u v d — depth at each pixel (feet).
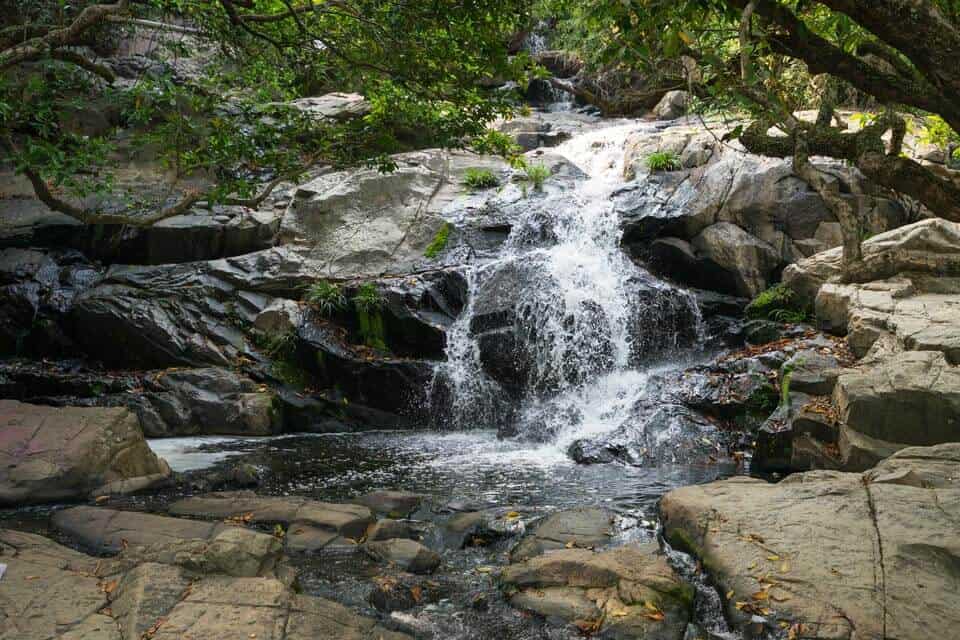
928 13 10.87
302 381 44.96
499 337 43.27
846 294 38.58
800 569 18.81
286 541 23.80
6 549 20.80
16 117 30.96
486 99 32.73
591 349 43.80
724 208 47.06
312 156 37.42
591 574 20.01
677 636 17.63
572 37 58.59
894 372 30.14
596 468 33.30
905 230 39.99
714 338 44.01
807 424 30.96
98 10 26.50
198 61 61.87
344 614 18.20
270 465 34.27
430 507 27.84
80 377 43.93
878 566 18.67
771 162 47.26
